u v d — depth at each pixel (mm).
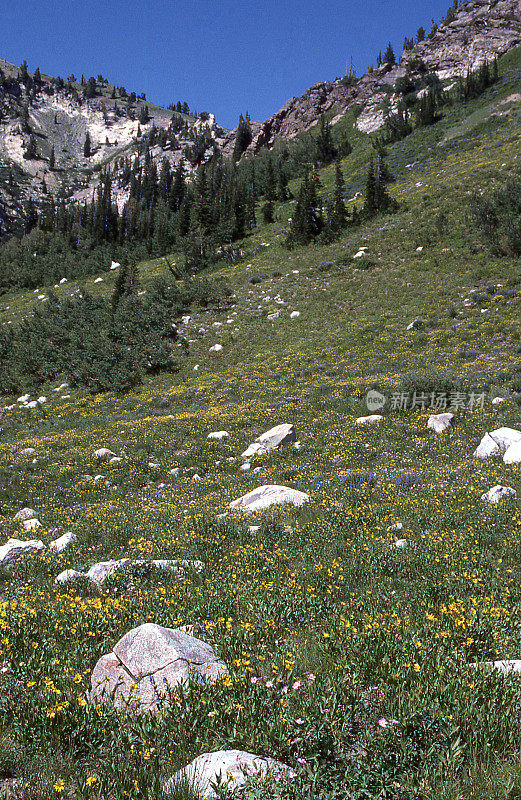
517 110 75812
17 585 8500
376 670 4582
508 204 43469
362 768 3355
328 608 6359
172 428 23109
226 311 45375
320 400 24156
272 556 8461
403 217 54438
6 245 100125
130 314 44781
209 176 110812
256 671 4844
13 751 3795
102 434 24094
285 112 136125
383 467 14383
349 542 8891
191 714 4047
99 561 9312
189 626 5781
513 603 6133
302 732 3664
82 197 182500
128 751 3848
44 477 17688
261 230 75188
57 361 39750
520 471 11859
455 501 10438
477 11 115750
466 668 4488
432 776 3334
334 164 96250
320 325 38625
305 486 13289
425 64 112500
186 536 10016
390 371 27156
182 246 67312
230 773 3318
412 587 6961
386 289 41344
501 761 3473
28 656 5402
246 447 19156
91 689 4809
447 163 68000
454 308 34406
